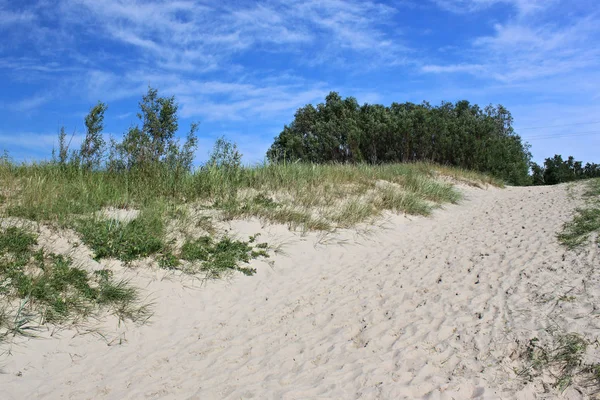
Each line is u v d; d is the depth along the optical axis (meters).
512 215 11.93
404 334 5.09
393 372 4.27
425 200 13.45
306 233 9.12
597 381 3.63
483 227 10.56
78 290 5.70
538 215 11.24
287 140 32.56
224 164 11.12
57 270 5.79
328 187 11.77
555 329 4.49
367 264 8.20
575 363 3.88
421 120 24.92
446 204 14.05
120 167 10.20
